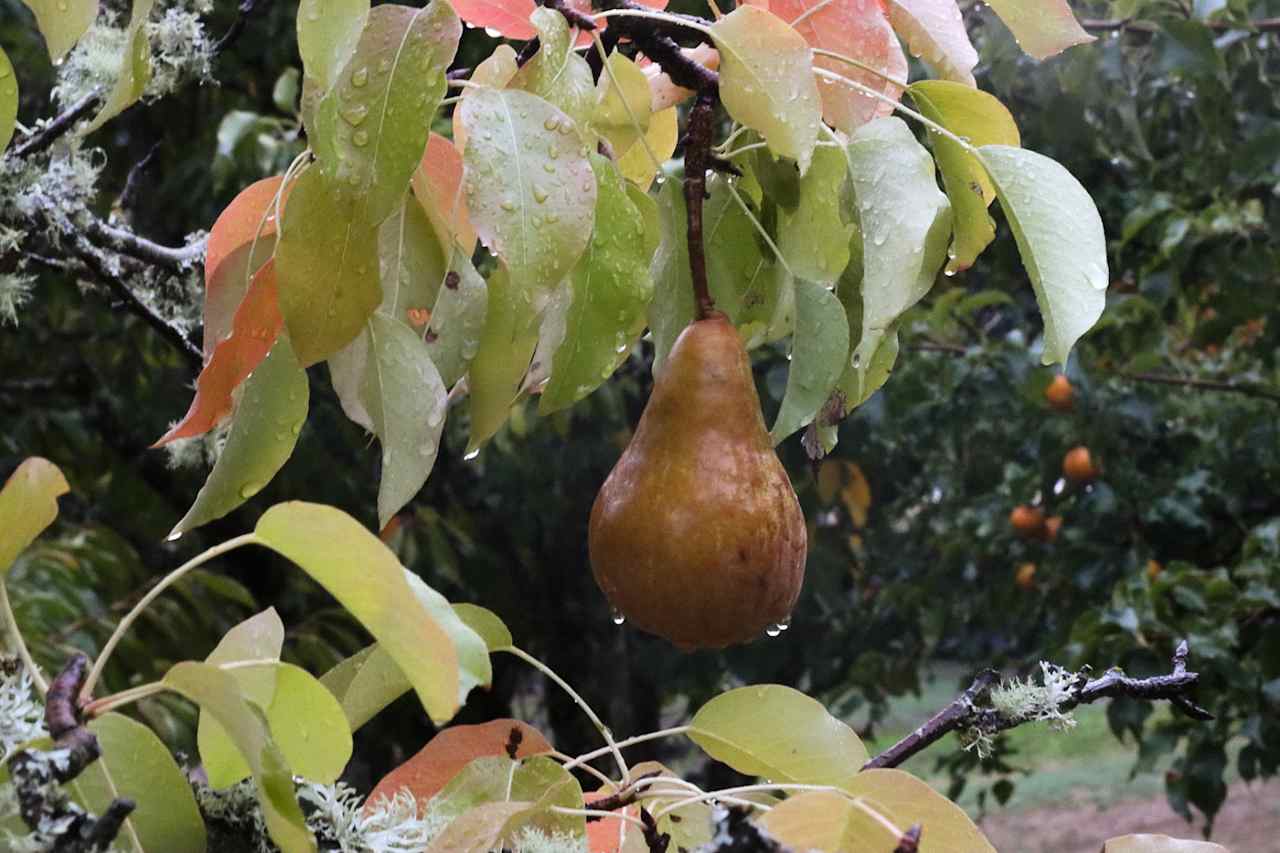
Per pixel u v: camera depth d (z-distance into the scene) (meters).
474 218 1.00
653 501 1.20
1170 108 4.20
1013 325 5.07
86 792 0.90
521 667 5.91
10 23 3.95
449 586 5.39
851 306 1.36
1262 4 3.79
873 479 5.49
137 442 4.92
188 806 0.92
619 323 1.12
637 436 1.25
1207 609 3.71
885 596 5.45
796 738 1.17
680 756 6.33
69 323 4.96
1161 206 3.94
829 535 5.38
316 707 0.88
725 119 3.13
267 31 4.05
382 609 0.80
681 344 1.24
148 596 0.82
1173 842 1.10
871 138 1.20
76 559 3.88
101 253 1.79
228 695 0.79
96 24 1.71
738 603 1.19
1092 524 4.59
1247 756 3.97
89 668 0.81
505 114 1.04
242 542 0.81
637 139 1.36
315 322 1.06
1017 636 5.44
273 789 0.80
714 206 1.39
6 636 0.91
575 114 1.10
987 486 5.14
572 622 5.81
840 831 0.94
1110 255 4.48
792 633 5.46
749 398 1.24
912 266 1.15
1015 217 1.19
